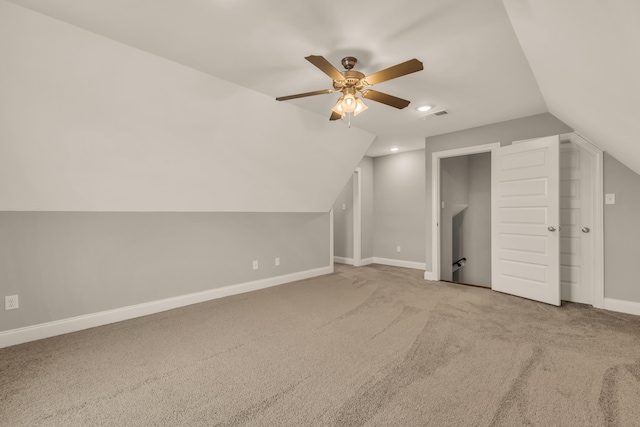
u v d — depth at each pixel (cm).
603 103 194
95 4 174
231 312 319
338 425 149
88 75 212
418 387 181
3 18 174
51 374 196
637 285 309
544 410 159
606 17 108
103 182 266
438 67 250
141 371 200
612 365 204
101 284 288
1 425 149
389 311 319
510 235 379
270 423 151
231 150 320
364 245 614
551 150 337
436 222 462
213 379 190
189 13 183
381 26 196
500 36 207
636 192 309
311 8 178
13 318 244
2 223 241
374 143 514
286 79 268
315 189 448
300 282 457
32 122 211
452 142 441
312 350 229
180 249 344
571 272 354
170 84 245
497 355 220
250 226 413
